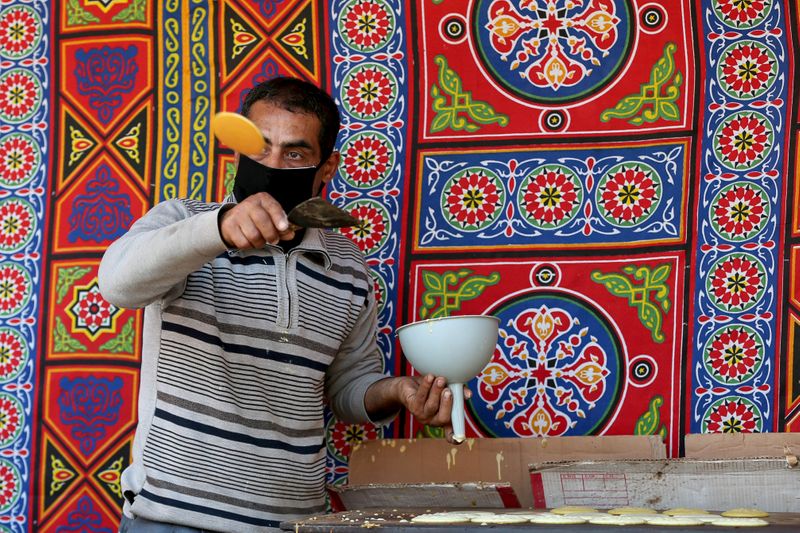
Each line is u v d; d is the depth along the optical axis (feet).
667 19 7.95
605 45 8.02
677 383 7.53
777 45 7.78
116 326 7.99
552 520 4.73
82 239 8.13
